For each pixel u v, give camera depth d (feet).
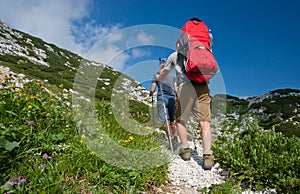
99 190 11.68
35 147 12.67
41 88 19.53
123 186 12.82
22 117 14.20
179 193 14.05
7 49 126.93
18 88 18.16
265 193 14.42
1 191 9.35
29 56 135.23
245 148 16.99
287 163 14.42
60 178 10.98
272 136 17.60
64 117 16.22
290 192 13.82
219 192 12.98
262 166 14.84
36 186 10.25
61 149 13.41
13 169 10.98
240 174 15.61
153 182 14.28
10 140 11.89
